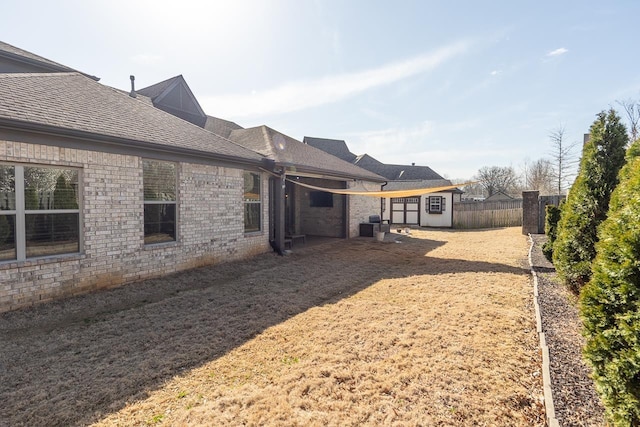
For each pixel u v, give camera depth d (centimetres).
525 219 1816
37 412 320
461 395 339
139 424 303
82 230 674
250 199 1134
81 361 421
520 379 368
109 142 695
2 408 326
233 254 1041
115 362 418
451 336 479
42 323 544
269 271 936
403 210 2708
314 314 585
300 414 314
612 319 278
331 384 362
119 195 734
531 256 1124
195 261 916
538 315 549
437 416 309
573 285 674
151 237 817
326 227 1775
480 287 744
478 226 2458
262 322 551
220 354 439
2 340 480
